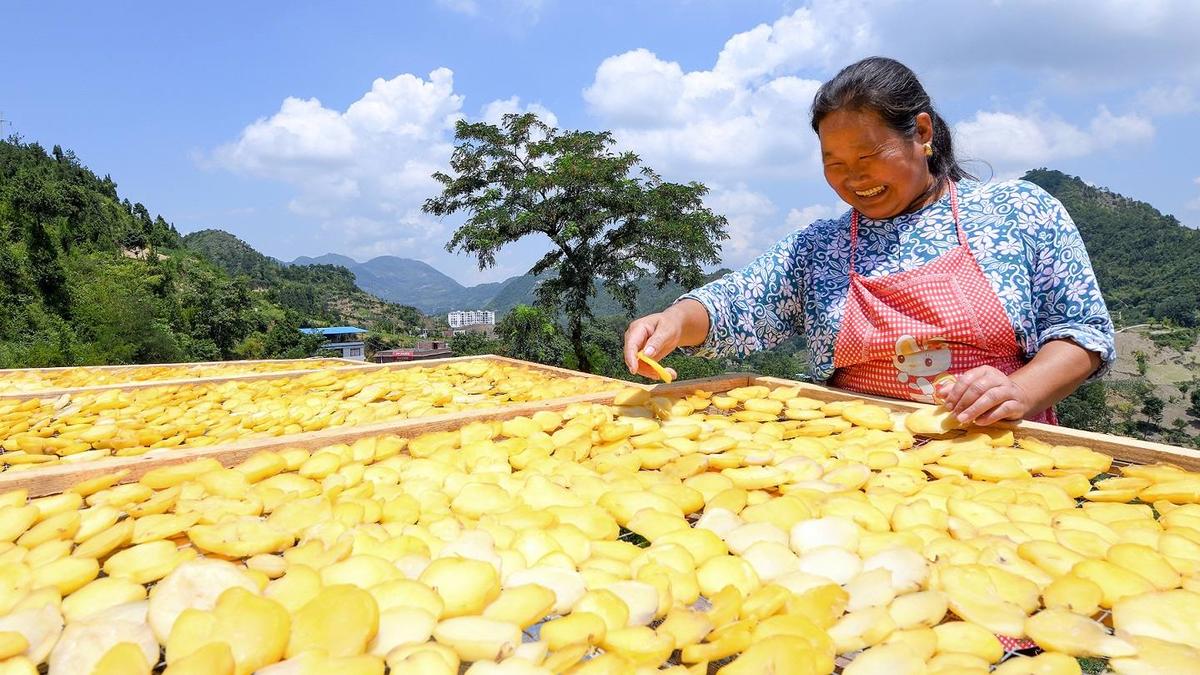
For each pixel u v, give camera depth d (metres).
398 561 0.85
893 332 1.62
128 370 4.01
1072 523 0.97
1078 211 130.88
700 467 1.25
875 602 0.76
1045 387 1.35
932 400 1.60
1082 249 1.53
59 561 0.85
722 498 1.08
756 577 0.84
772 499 1.10
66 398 2.54
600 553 0.91
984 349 1.57
